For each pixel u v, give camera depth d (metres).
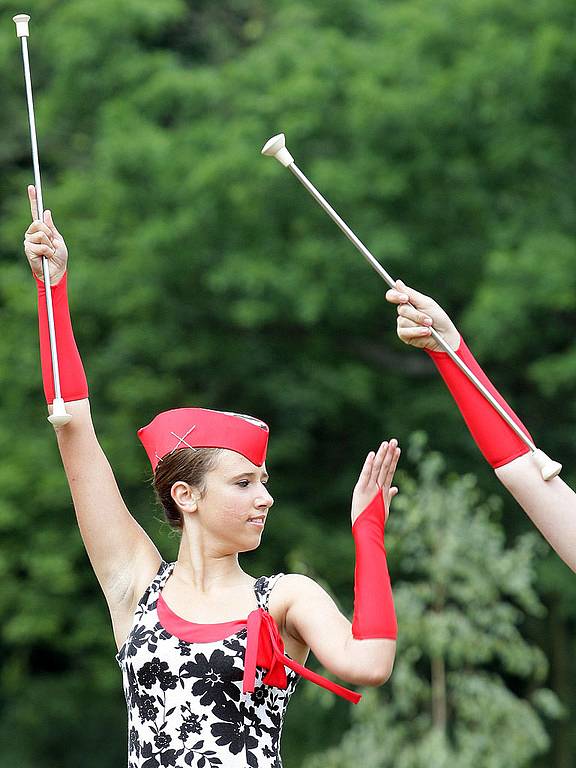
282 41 32.06
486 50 29.77
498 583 22.66
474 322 28.55
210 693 7.27
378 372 34.06
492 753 23.05
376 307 31.83
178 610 7.50
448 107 30.11
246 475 7.56
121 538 7.86
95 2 32.34
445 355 8.26
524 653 22.94
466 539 22.62
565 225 30.30
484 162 30.78
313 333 33.47
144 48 34.78
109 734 37.00
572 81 29.02
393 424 33.22
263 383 33.22
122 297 32.03
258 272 29.80
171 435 7.65
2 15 34.75
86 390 8.00
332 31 31.70
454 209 31.08
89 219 32.84
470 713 23.06
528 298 28.34
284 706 7.44
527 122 30.06
